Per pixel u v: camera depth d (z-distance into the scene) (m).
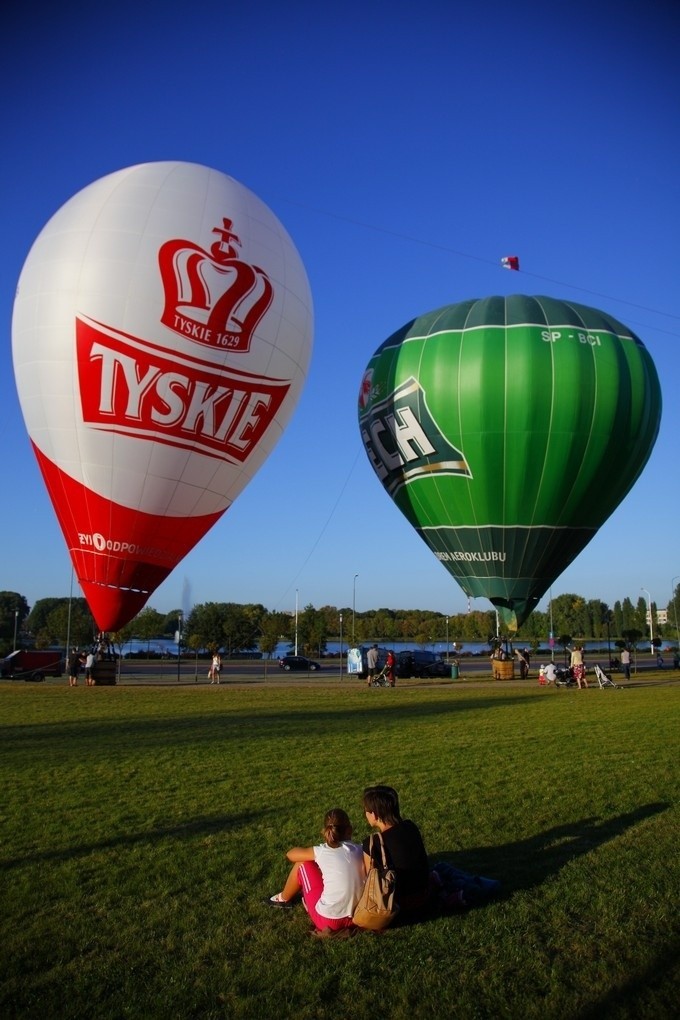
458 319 25.80
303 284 20.23
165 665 54.97
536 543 25.34
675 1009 4.36
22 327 18.47
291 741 13.33
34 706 19.86
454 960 4.95
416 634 115.62
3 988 4.61
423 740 13.41
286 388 19.75
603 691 26.03
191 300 17.78
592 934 5.30
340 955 5.03
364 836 7.55
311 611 83.62
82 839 7.41
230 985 4.66
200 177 19.12
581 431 24.25
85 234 17.97
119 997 4.52
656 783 9.66
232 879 6.34
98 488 18.16
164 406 17.70
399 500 27.56
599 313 26.03
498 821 7.94
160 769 10.73
